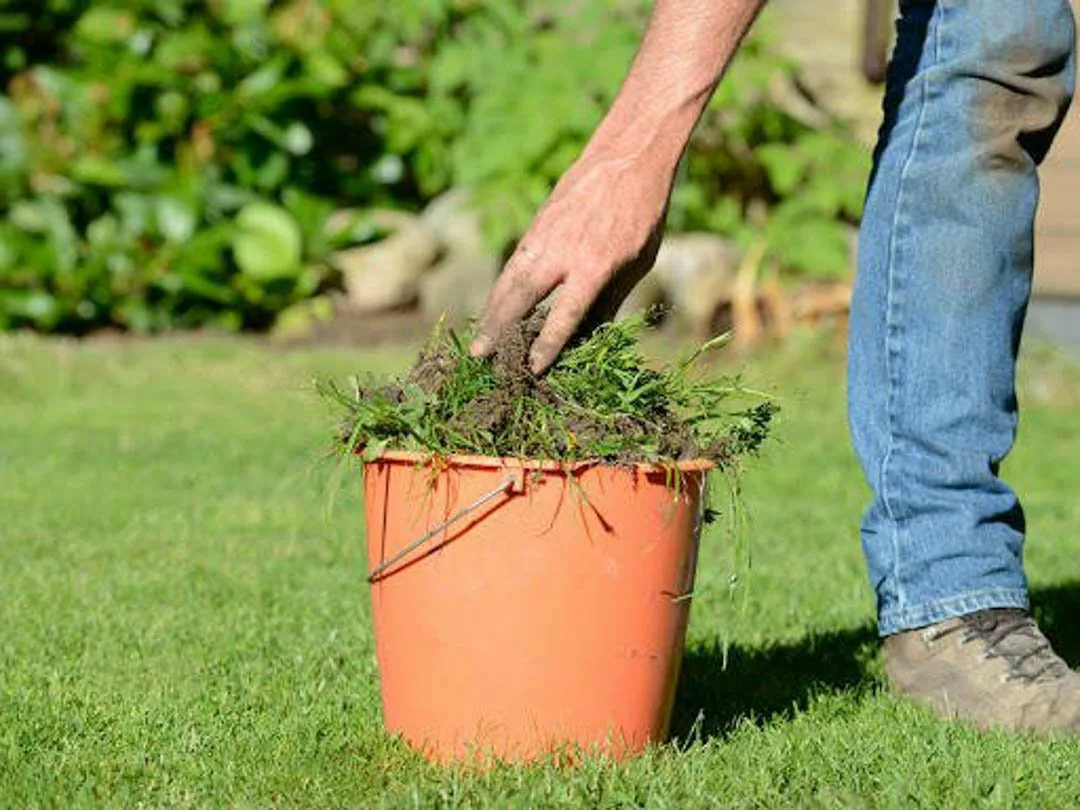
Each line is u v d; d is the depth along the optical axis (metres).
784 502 7.43
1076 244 13.11
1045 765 3.65
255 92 12.11
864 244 4.31
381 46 12.74
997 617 4.18
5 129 11.91
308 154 12.43
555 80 12.02
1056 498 7.74
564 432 3.43
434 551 3.48
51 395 9.70
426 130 12.54
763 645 4.84
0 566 5.77
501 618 3.45
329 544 6.28
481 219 11.96
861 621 5.16
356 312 12.03
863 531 4.36
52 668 4.43
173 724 3.87
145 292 11.84
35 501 6.98
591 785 3.34
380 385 3.66
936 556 4.20
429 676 3.54
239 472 7.72
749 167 12.48
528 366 3.53
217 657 4.57
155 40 12.16
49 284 11.73
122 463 7.84
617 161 3.65
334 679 4.34
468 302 12.19
